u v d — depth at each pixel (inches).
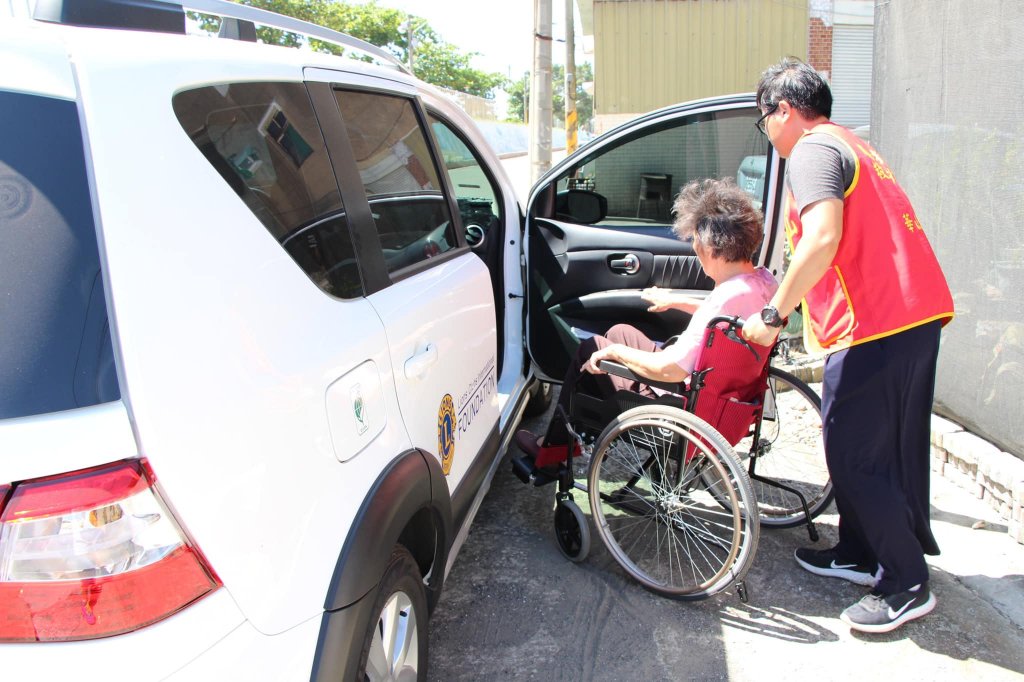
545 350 150.2
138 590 45.4
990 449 134.3
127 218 47.9
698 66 560.4
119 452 44.6
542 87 349.7
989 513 130.6
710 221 104.6
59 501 43.5
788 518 127.6
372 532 65.2
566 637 103.7
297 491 56.9
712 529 129.5
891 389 98.0
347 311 68.9
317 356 61.2
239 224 57.4
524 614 108.6
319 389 60.4
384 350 72.9
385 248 84.0
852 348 99.7
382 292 78.0
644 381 109.3
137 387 45.4
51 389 43.9
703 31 554.6
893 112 154.3
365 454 67.4
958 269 137.9
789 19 553.3
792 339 197.3
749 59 561.0
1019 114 120.0
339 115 78.7
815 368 186.5
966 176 133.3
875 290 96.7
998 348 129.6
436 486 81.8
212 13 74.2
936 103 140.3
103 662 44.5
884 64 156.3
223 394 50.8
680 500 113.4
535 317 150.2
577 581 116.2
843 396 101.1
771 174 124.6
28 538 43.3
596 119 574.6
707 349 103.0
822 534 128.6
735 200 105.3
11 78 47.5
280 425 55.4
